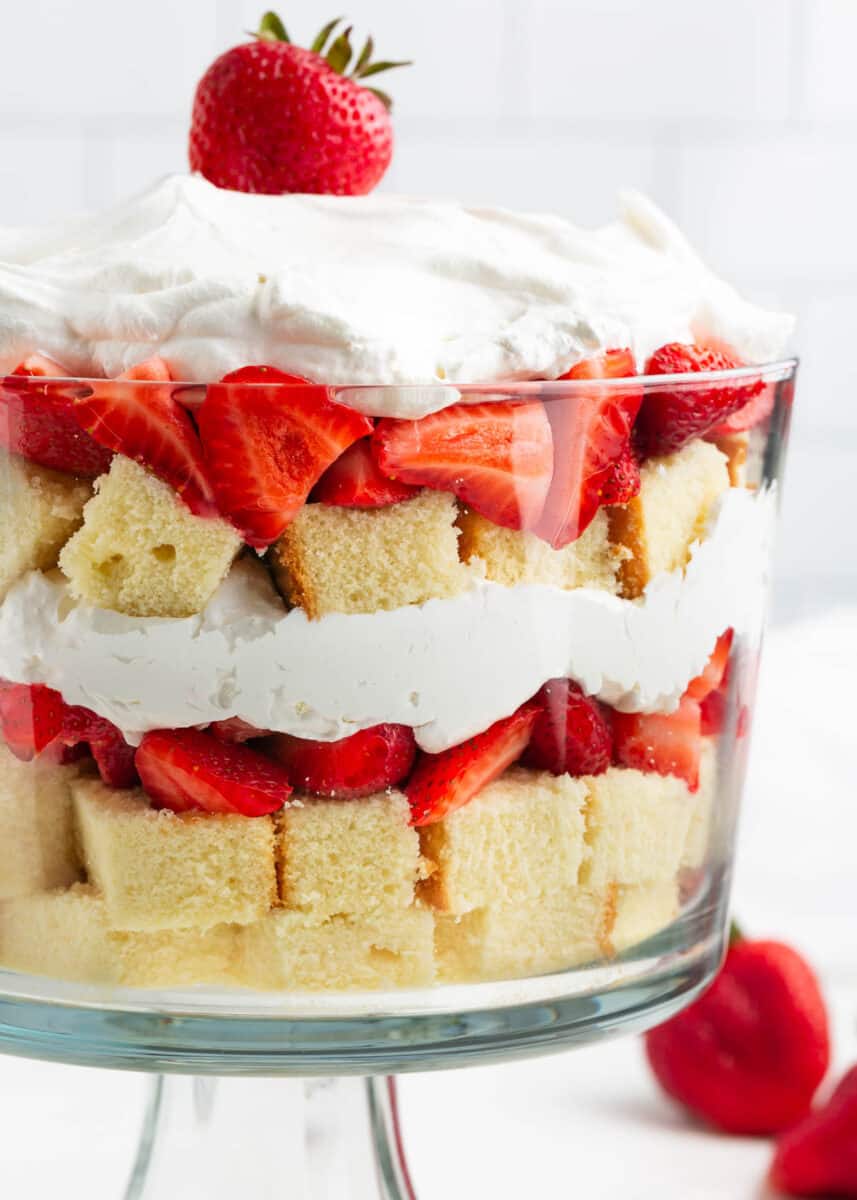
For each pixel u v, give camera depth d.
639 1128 0.90
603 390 0.65
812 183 1.43
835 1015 0.97
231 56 0.80
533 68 1.38
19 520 0.65
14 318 0.66
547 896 0.68
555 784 0.67
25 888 0.67
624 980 0.69
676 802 0.69
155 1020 0.67
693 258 0.77
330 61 0.82
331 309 0.65
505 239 0.74
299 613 0.65
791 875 1.13
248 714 0.65
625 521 0.66
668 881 0.70
